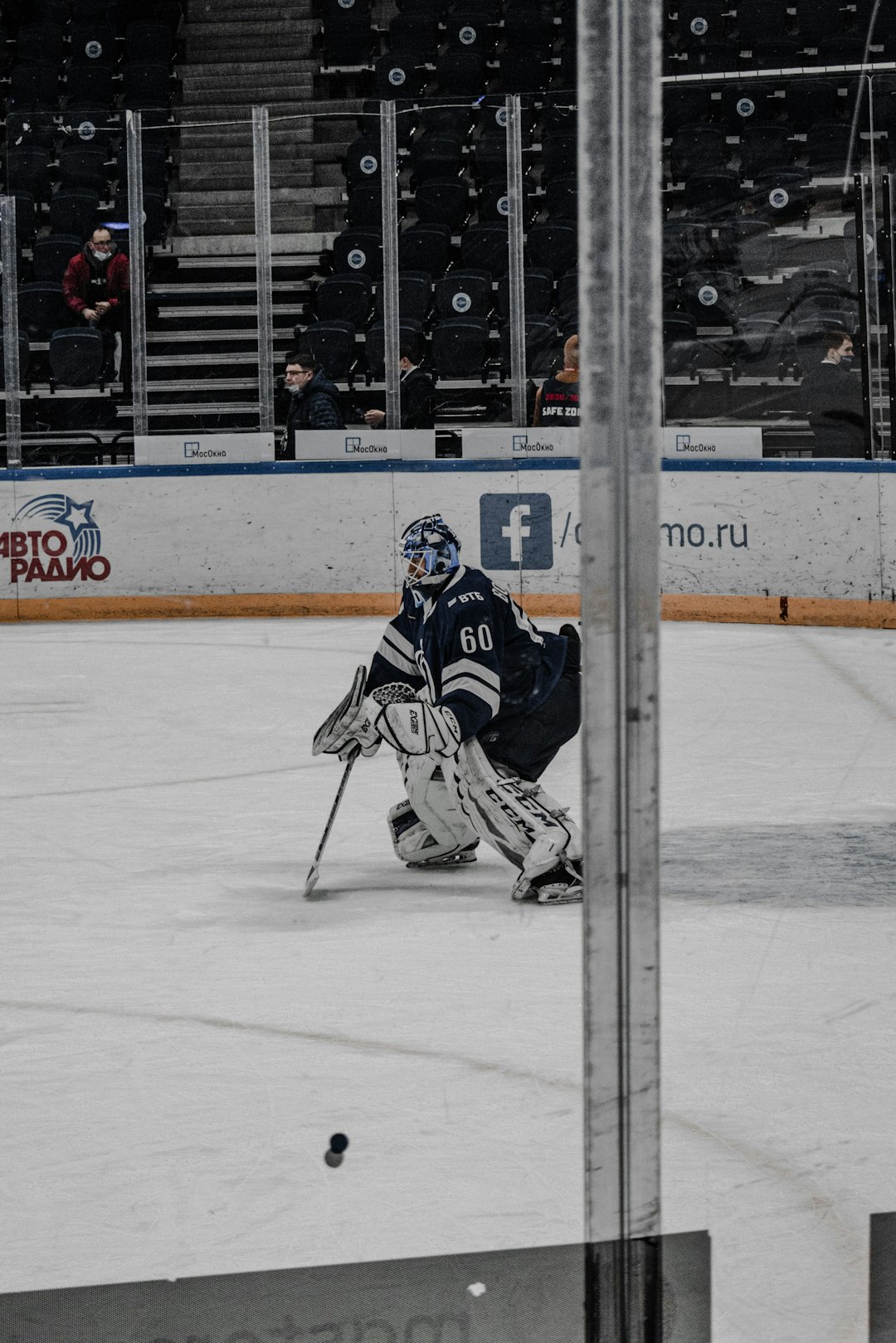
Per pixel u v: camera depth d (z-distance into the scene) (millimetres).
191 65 30141
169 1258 4355
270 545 21391
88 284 23281
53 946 7512
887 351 20031
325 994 6730
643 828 2666
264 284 21297
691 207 24391
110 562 21547
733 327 21578
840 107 26172
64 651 18219
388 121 20875
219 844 9633
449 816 8805
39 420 23328
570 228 24422
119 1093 5621
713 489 20359
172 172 27750
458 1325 3904
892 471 19625
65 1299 4113
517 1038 6145
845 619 19906
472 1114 5395
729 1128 5250
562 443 20875
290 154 28031
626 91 2484
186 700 14953
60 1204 4734
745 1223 4570
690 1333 3740
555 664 8305
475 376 22750
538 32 29859
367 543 21266
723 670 16312
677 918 7828
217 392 23672
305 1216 4621
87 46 30656
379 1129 5270
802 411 20875
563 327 22875
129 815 10469
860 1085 5625
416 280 23844
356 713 8297
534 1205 4676
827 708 14117
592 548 2576
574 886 8242
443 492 21062
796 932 7570
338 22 29953
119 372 23234
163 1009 6559
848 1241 4453
